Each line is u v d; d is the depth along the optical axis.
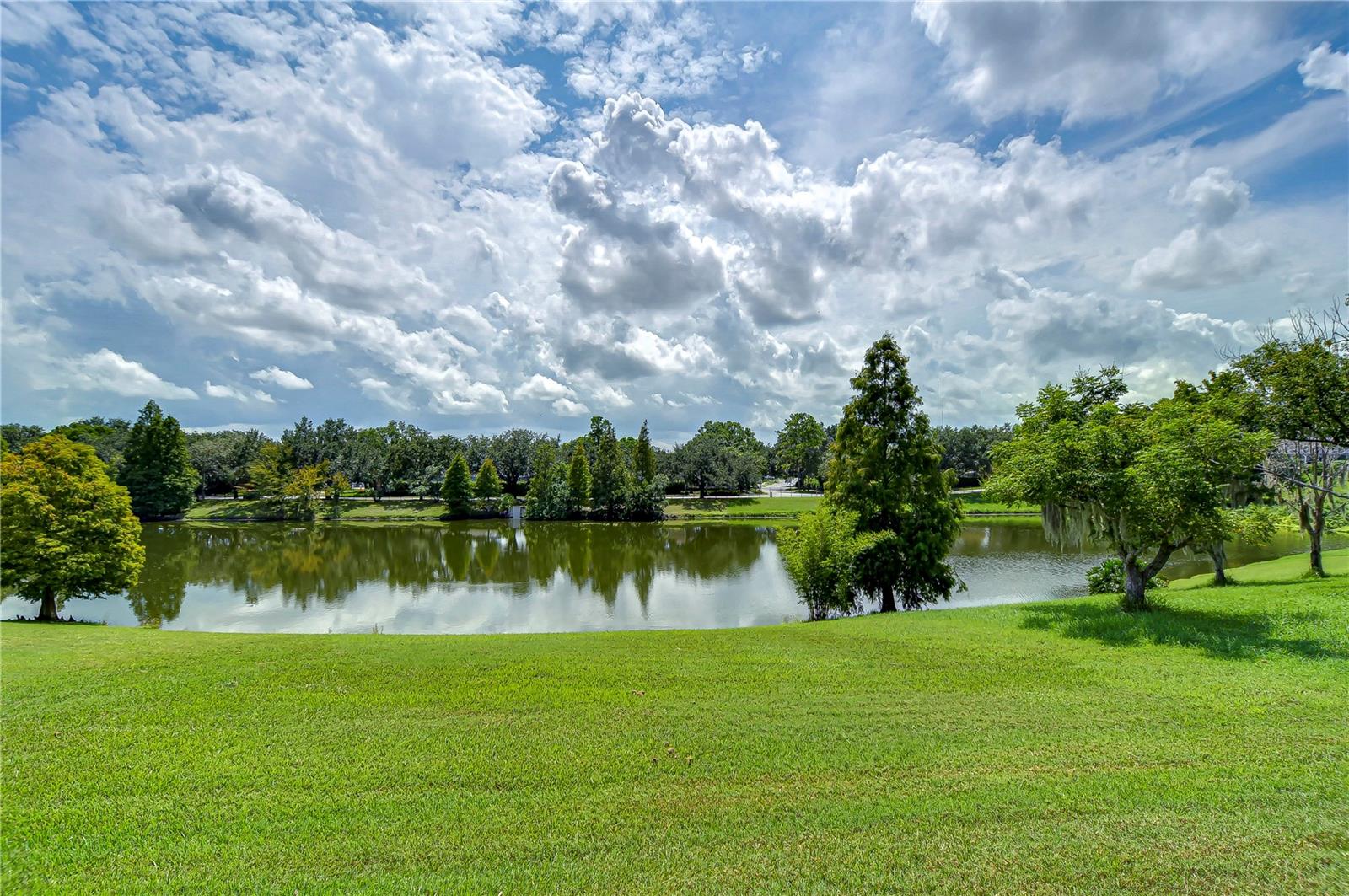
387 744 7.56
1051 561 34.44
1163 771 6.62
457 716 8.54
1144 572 14.94
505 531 57.28
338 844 5.51
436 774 6.80
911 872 5.05
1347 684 9.17
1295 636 11.65
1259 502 18.56
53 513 21.45
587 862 5.26
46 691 9.44
